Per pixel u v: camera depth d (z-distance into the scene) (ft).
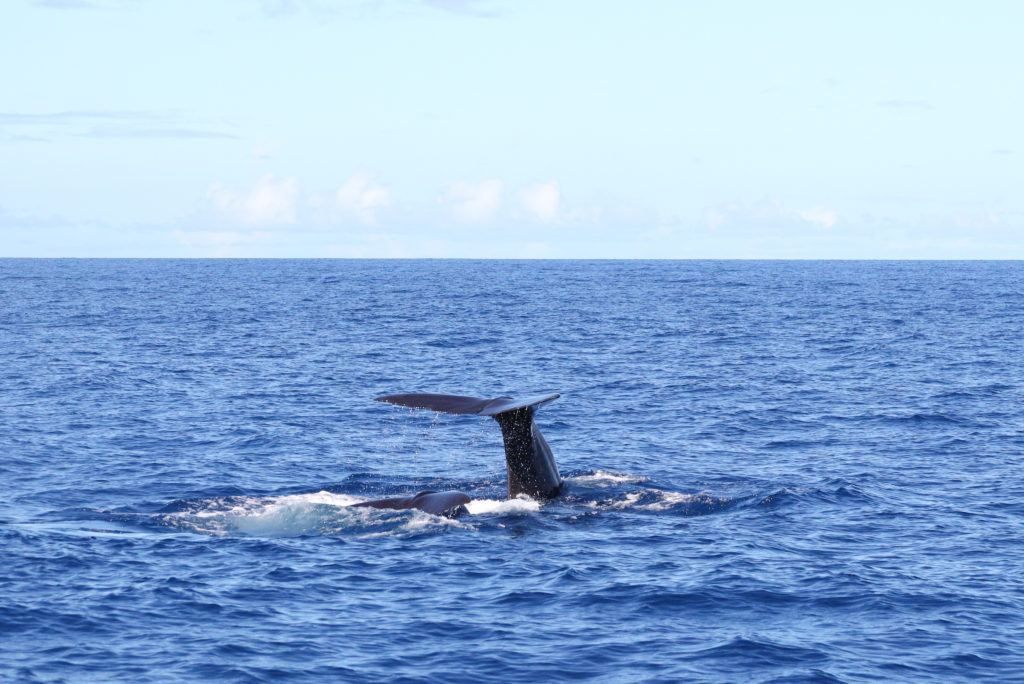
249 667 88.07
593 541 127.13
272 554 120.06
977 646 93.56
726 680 86.74
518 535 129.39
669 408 239.71
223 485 158.71
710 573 113.91
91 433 198.90
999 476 165.99
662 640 95.30
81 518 134.72
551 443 196.24
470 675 87.51
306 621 99.04
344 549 122.72
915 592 107.65
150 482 159.22
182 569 113.39
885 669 88.74
